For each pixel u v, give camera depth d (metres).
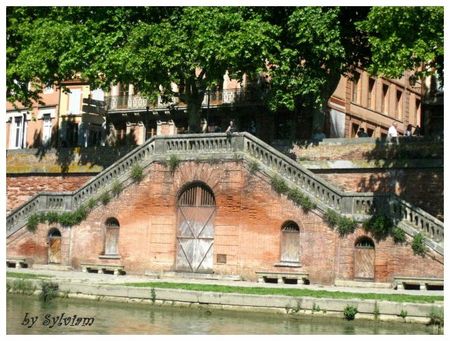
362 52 48.06
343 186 44.97
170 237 43.88
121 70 45.94
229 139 42.91
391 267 38.09
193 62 44.97
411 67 39.91
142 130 61.16
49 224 47.19
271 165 41.78
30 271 44.38
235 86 56.84
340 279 39.38
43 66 48.69
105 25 47.69
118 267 44.72
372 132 63.41
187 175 43.72
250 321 31.19
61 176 54.19
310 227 40.41
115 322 30.59
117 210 45.34
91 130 63.91
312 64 45.72
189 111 48.19
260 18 44.78
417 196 42.78
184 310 33.84
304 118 54.91
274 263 41.16
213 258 42.72
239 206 42.28
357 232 39.16
